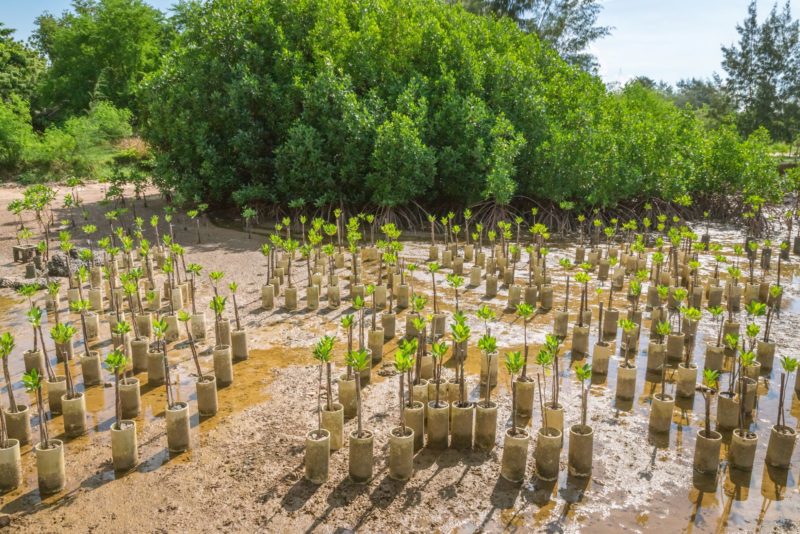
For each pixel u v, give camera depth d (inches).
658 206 848.9
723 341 340.8
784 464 215.3
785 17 2108.8
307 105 725.3
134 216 754.8
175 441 226.4
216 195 773.3
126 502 196.7
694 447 231.8
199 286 474.6
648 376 303.0
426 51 792.9
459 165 733.3
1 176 1130.0
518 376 285.6
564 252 639.8
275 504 195.0
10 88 1647.4
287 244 426.9
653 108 1293.1
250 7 781.9
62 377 282.2
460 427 230.7
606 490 202.5
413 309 357.1
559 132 760.3
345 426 247.6
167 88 789.9
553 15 1658.5
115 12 1574.8
